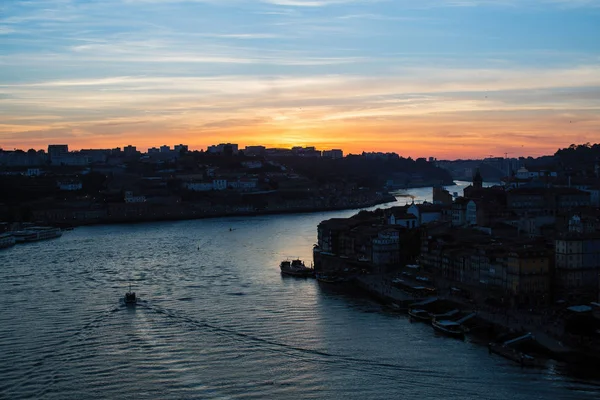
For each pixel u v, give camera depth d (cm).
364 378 19562
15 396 18612
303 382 19375
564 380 19038
